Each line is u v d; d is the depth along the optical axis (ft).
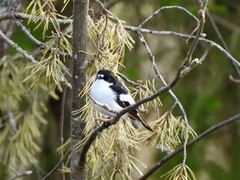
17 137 41.14
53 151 47.19
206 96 46.34
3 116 41.83
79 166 26.96
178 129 26.55
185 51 47.62
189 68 21.63
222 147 47.50
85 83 27.07
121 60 27.45
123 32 27.40
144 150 46.83
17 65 39.73
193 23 46.47
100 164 27.04
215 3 47.55
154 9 46.93
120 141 26.48
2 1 32.65
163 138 26.43
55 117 47.26
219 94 46.93
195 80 47.14
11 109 41.04
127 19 46.88
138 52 46.88
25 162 40.96
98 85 26.81
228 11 47.85
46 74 27.27
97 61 27.07
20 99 39.86
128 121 26.73
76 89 27.02
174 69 47.39
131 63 46.03
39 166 44.75
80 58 26.89
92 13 28.02
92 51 29.07
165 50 47.62
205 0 21.67
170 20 46.52
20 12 31.63
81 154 26.32
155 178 45.27
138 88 27.45
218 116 47.01
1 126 41.06
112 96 26.76
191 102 46.26
